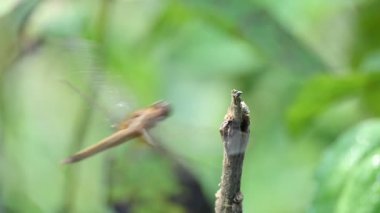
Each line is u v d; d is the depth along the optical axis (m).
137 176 1.08
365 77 1.07
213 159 1.09
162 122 0.90
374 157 0.98
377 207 0.96
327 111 1.21
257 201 1.36
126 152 1.07
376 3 1.23
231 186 0.79
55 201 1.08
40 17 1.08
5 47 1.07
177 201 1.10
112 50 1.19
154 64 1.31
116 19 1.20
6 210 1.08
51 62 1.05
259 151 1.39
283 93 1.38
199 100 1.43
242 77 1.44
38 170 1.08
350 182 0.97
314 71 1.10
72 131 1.06
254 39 1.11
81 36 1.08
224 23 1.12
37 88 1.06
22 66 1.07
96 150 0.88
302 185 1.36
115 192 1.08
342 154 0.99
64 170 1.07
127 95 0.99
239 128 0.79
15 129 1.08
